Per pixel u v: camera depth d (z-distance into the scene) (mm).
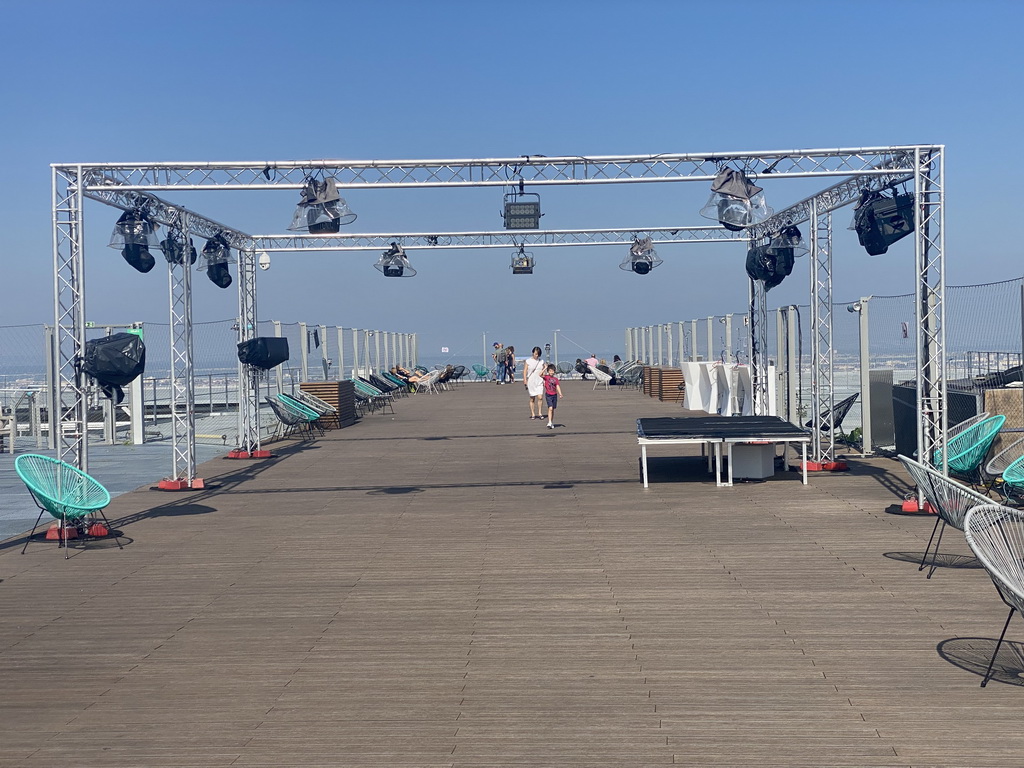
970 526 5441
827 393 15852
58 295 10320
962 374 12594
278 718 4777
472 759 4234
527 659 5594
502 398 32312
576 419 22781
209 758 4316
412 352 44844
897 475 12820
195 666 5633
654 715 4688
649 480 12875
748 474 12625
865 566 7734
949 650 5594
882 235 10797
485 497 11828
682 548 8578
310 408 20406
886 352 14492
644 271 20734
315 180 10898
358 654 5777
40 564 8641
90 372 10164
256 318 16844
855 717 4602
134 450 18406
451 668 5469
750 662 5441
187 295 13102
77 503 9125
